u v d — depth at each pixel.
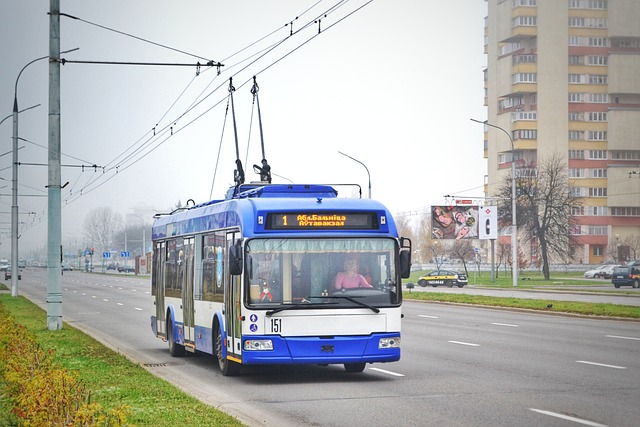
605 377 15.83
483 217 85.88
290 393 14.72
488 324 30.97
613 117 146.50
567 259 142.38
